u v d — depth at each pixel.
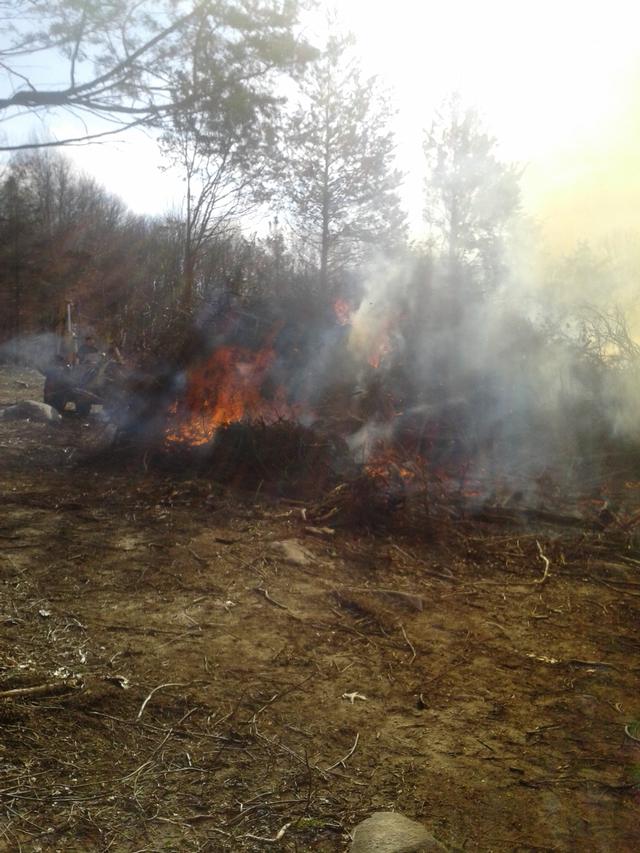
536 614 4.70
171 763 2.93
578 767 3.07
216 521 6.08
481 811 2.77
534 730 3.34
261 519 6.17
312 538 5.76
